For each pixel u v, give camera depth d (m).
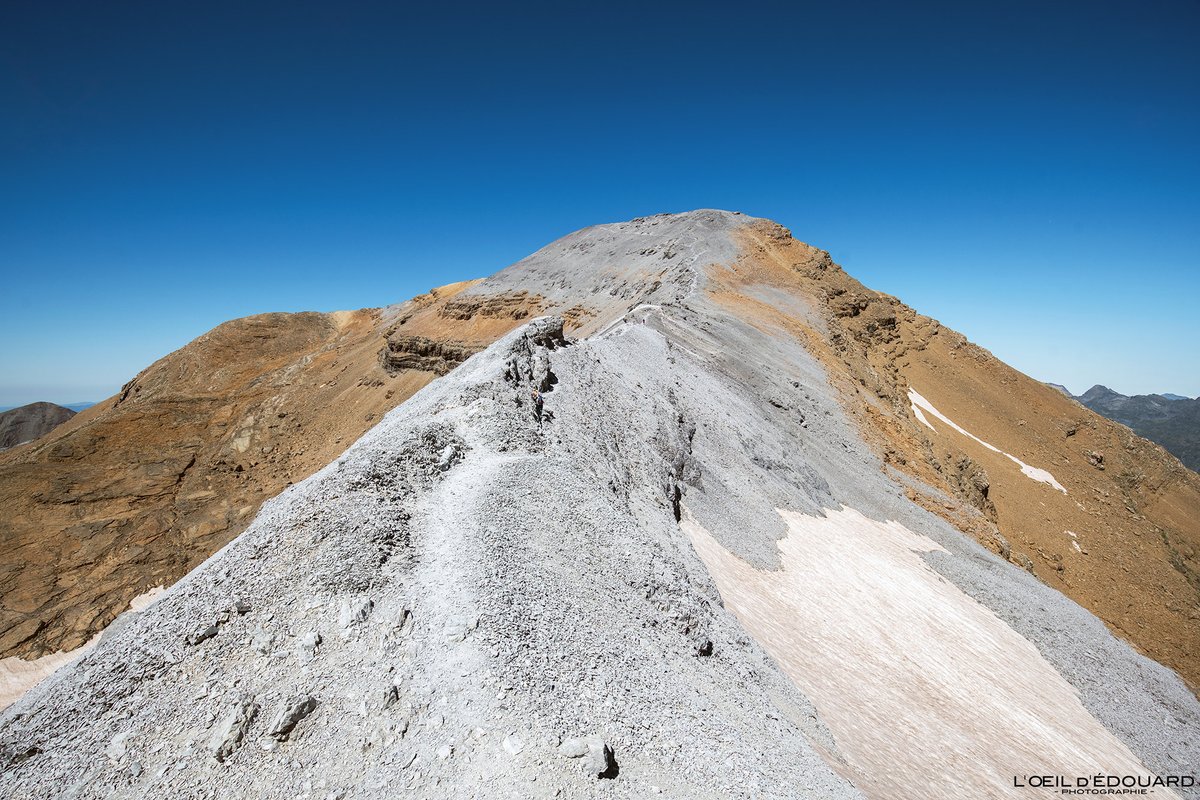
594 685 13.09
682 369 45.09
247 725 11.41
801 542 33.72
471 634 12.89
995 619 34.41
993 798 20.55
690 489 32.03
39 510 67.88
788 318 73.94
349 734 11.27
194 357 130.88
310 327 144.62
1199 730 31.14
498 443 21.86
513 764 10.55
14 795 10.79
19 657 49.06
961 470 68.25
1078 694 30.53
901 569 35.56
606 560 18.27
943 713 24.73
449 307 114.44
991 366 101.69
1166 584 65.75
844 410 58.19
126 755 11.23
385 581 14.50
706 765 12.45
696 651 17.77
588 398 30.33
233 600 13.84
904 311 103.31
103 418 90.50
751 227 105.25
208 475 79.44
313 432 90.94
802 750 15.95
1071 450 88.44
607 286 97.25
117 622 15.41
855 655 26.25
